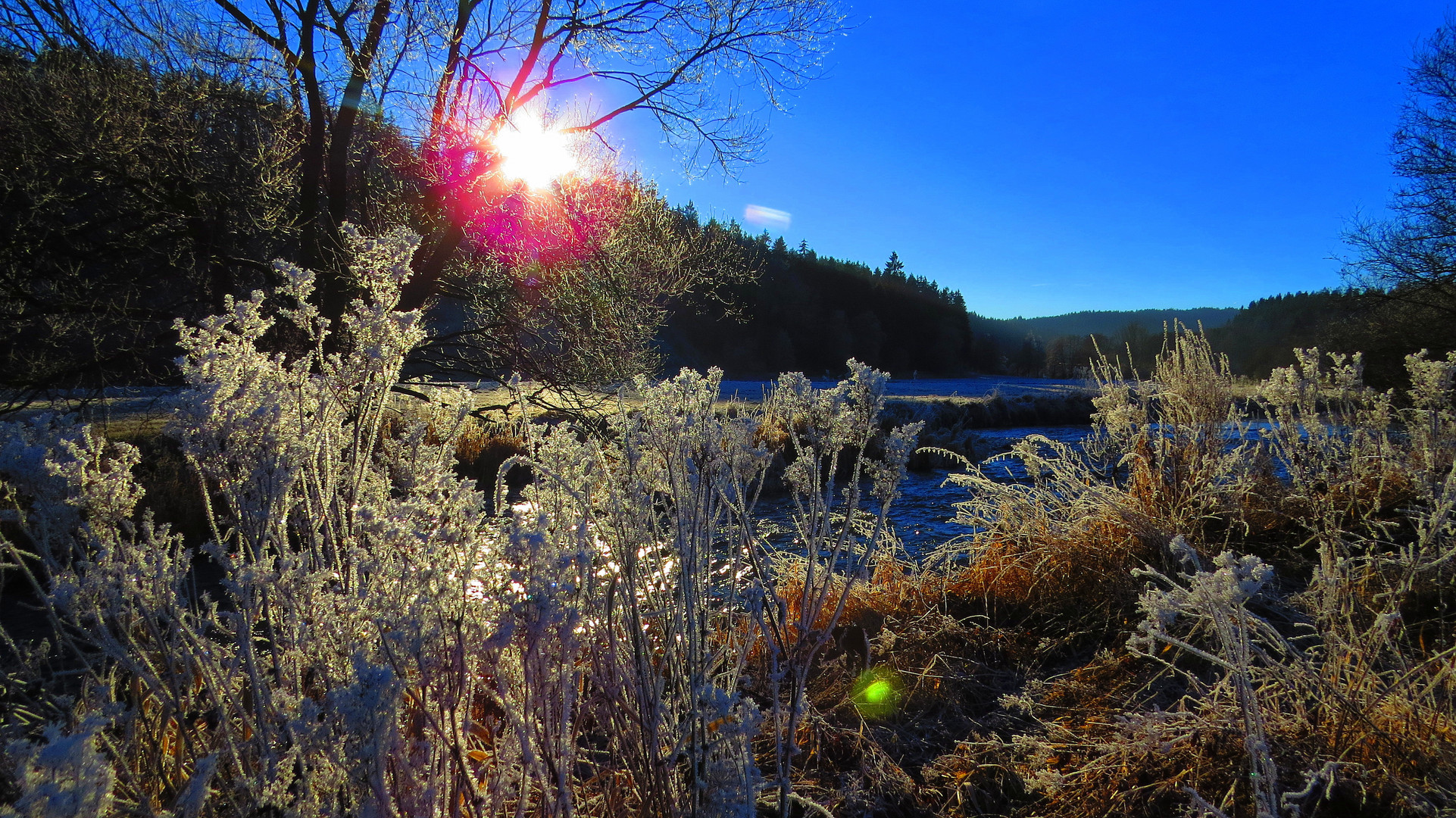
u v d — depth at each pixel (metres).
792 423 1.92
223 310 9.16
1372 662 2.20
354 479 1.61
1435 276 19.42
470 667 1.37
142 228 8.62
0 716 1.38
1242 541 3.76
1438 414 3.25
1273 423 4.15
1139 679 2.82
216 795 1.37
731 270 12.73
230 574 1.38
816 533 1.84
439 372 10.35
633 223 11.22
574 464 1.62
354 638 1.40
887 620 3.55
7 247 7.68
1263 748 1.63
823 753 2.53
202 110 8.52
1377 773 1.96
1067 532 3.91
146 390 9.30
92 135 7.60
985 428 22.58
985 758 2.51
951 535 6.62
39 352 8.74
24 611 4.02
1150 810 2.11
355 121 10.21
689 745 1.59
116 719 1.31
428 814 1.23
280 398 1.47
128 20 7.72
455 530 1.33
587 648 1.58
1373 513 3.48
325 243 8.91
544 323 10.95
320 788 1.33
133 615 1.38
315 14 8.95
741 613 2.23
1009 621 3.63
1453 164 18.55
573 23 10.52
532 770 1.41
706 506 1.74
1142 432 4.42
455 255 11.06
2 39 7.22
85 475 1.34
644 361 11.02
